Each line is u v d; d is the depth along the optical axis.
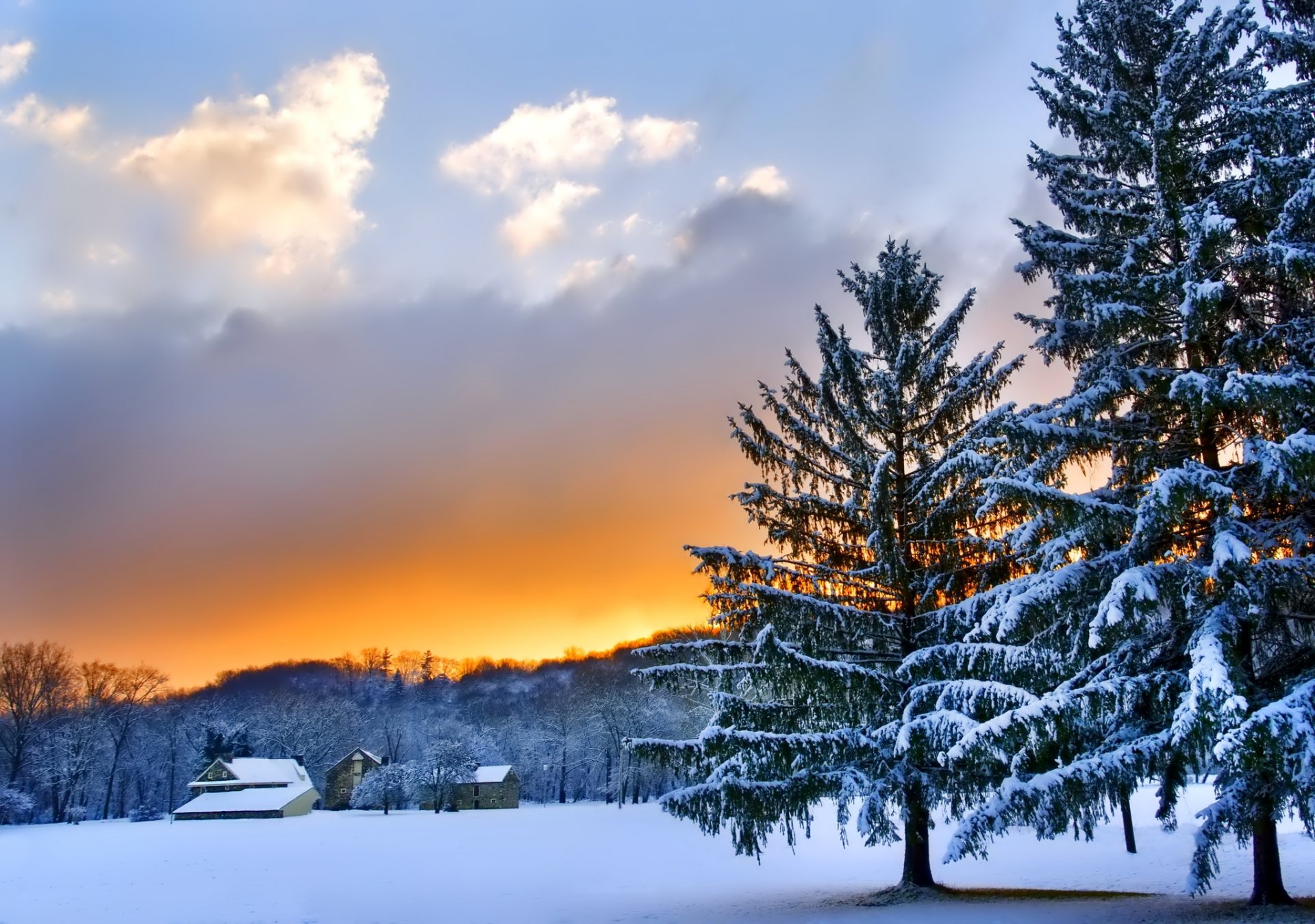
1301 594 11.32
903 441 17.28
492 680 159.00
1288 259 10.37
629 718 80.81
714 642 15.48
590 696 100.12
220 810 74.00
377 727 115.88
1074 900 13.62
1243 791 10.23
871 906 14.27
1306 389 9.84
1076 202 13.86
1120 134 13.62
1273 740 8.42
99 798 92.50
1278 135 12.05
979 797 14.09
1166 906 12.22
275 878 25.86
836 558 17.42
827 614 15.60
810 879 21.95
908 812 14.21
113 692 89.94
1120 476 13.19
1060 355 14.59
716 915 14.77
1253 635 11.59
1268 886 11.48
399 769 79.94
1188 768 12.27
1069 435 12.52
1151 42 14.66
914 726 12.14
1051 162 15.19
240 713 124.62
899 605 16.77
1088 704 10.63
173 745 97.75
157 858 34.53
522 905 18.31
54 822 76.19
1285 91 12.47
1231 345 11.80
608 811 69.19
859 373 17.70
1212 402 10.35
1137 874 18.80
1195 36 13.63
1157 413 13.05
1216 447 12.59
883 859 26.70
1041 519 12.59
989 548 15.47
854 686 14.75
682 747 15.27
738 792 13.85
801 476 17.42
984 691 11.90
